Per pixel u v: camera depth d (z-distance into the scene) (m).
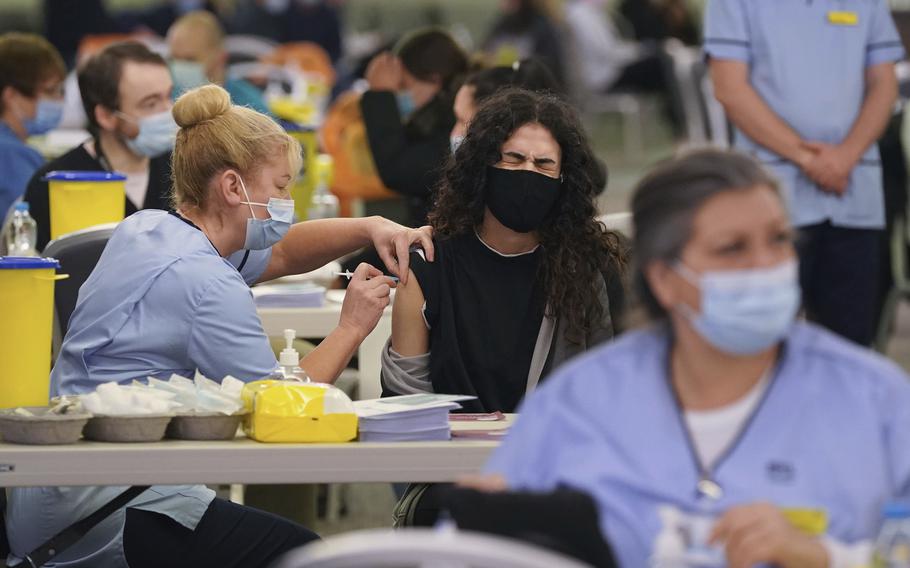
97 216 12.15
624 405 5.96
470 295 9.50
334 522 14.55
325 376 9.20
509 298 9.48
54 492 8.61
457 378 9.40
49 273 8.55
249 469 7.61
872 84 14.70
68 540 8.59
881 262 17.98
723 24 14.62
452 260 9.56
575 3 40.88
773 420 5.85
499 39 39.47
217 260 8.87
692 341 5.87
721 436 5.88
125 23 36.53
